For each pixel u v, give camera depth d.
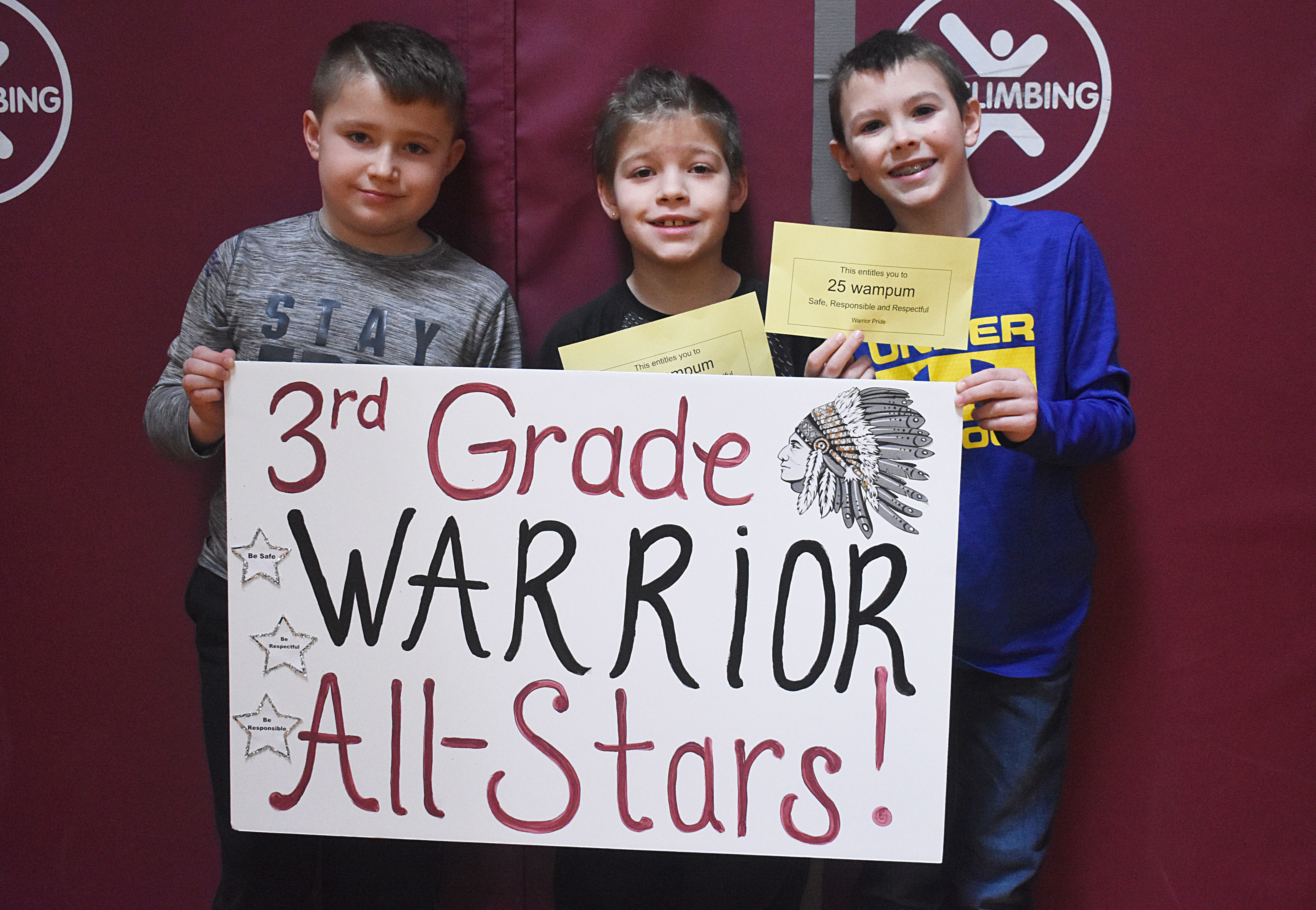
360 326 0.93
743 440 0.82
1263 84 0.99
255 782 0.85
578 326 0.99
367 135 0.89
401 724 0.84
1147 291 1.01
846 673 0.81
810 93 1.01
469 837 0.84
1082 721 1.04
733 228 1.03
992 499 0.91
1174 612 1.03
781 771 0.82
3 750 1.08
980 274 0.92
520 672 0.83
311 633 0.84
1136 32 0.99
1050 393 0.91
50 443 1.07
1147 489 1.03
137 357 1.05
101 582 1.07
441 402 0.83
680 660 0.82
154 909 1.08
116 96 1.03
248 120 1.03
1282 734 1.03
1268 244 1.00
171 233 1.04
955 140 0.90
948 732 0.81
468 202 1.03
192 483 1.06
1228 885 1.04
